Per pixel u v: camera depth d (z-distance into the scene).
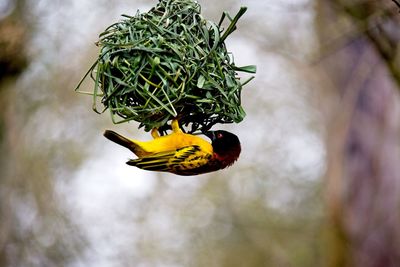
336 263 15.02
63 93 17.12
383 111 14.64
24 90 17.11
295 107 19.94
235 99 8.64
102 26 16.70
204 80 8.25
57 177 18.16
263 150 20.44
